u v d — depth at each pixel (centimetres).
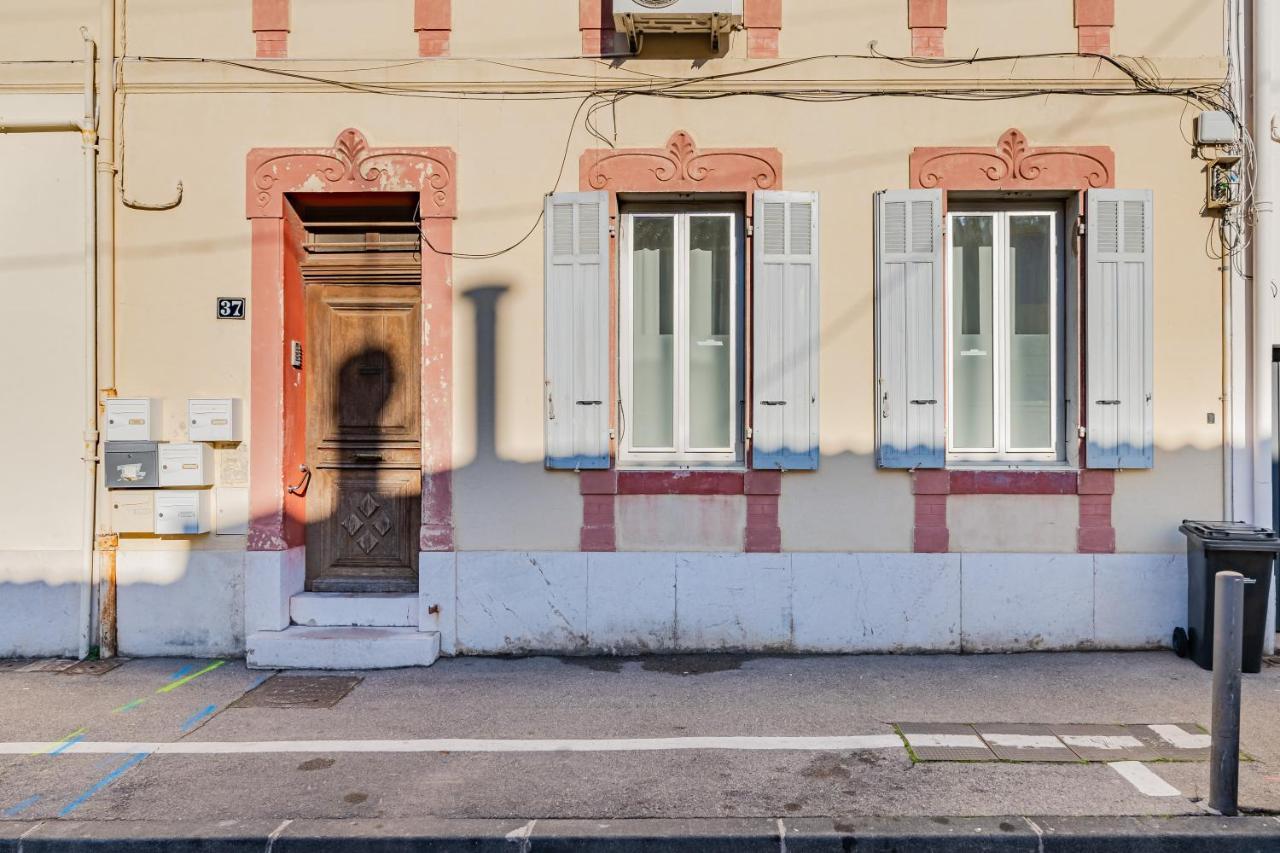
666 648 570
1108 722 441
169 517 562
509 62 575
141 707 476
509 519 574
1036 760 394
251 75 576
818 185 574
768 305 569
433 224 577
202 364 577
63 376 576
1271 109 570
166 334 577
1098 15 566
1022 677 514
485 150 577
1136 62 567
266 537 570
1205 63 566
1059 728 432
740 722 445
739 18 563
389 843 330
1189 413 567
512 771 387
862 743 415
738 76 572
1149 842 329
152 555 572
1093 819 340
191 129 579
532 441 573
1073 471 564
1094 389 562
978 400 596
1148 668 529
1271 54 570
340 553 610
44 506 574
